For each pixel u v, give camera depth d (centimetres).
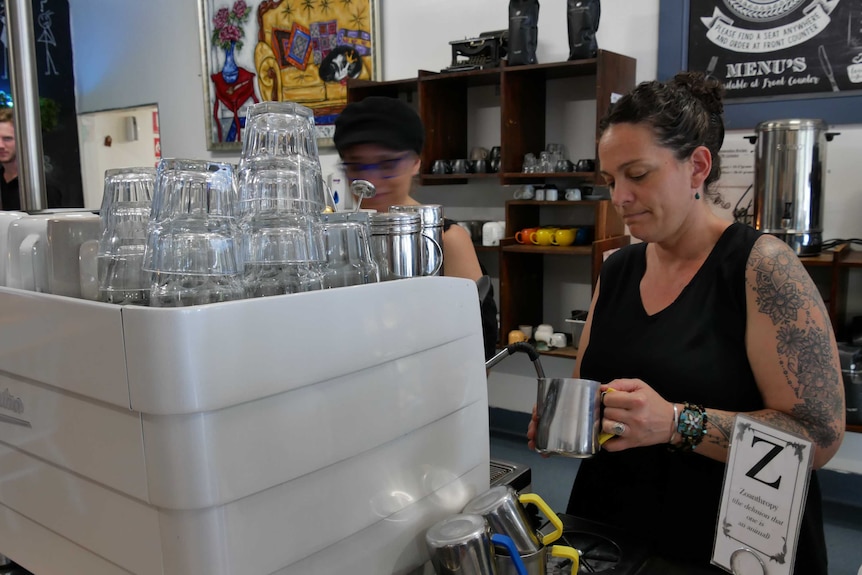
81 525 66
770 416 105
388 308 73
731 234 115
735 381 113
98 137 530
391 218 85
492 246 328
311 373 64
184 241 67
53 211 109
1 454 75
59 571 71
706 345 115
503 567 76
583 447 92
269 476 61
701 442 99
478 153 346
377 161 147
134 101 498
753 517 72
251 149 84
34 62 115
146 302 72
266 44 425
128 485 59
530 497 86
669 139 107
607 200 304
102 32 504
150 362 54
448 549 72
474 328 88
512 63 310
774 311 107
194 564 57
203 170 71
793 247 248
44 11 494
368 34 385
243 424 59
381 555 75
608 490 127
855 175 270
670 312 120
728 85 290
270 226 74
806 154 242
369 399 71
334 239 80
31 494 72
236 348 57
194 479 56
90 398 61
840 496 292
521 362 363
